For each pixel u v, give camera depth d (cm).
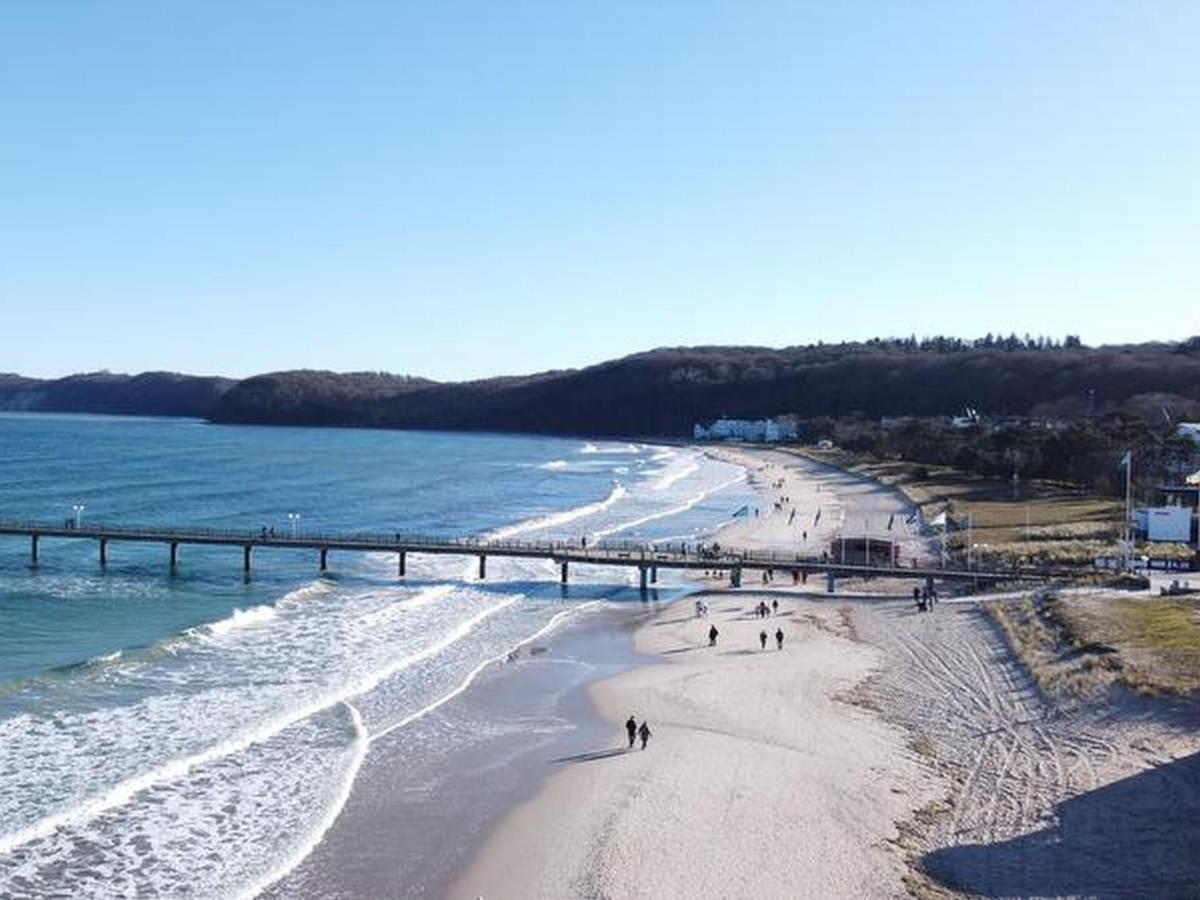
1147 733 3675
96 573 7475
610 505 12431
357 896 2698
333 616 5988
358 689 4481
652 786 3438
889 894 2655
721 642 5512
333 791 3347
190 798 3253
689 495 13612
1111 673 4247
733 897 2675
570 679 4791
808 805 3247
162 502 11588
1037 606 5575
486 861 2906
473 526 10412
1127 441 10906
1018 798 3241
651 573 7331
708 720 4150
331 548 7531
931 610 6019
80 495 12106
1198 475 8738
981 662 4838
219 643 5238
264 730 3872
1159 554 7025
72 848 2889
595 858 2912
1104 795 3216
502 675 4838
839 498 12369
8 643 5228
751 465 18750
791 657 5119
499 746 3850
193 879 2750
